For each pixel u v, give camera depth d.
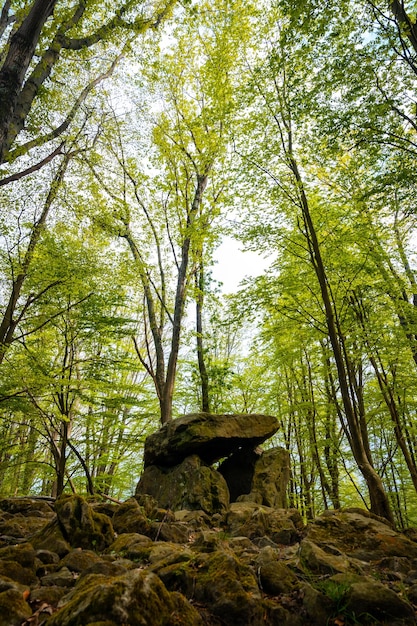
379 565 3.94
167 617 2.25
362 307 11.56
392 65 7.36
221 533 5.24
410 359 12.62
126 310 16.02
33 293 11.67
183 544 4.45
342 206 10.89
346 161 11.97
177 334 13.00
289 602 2.87
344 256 10.63
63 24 7.60
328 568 3.39
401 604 2.69
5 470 14.17
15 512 6.12
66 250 11.80
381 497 8.09
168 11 11.02
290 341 13.83
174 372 12.71
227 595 2.66
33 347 13.19
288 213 10.73
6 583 2.59
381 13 6.86
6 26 9.46
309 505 14.94
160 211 14.47
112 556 3.57
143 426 18.17
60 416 11.10
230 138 10.71
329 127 7.80
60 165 11.71
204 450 8.61
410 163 8.08
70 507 4.14
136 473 18.81
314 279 10.95
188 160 14.51
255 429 8.97
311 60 8.11
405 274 12.57
